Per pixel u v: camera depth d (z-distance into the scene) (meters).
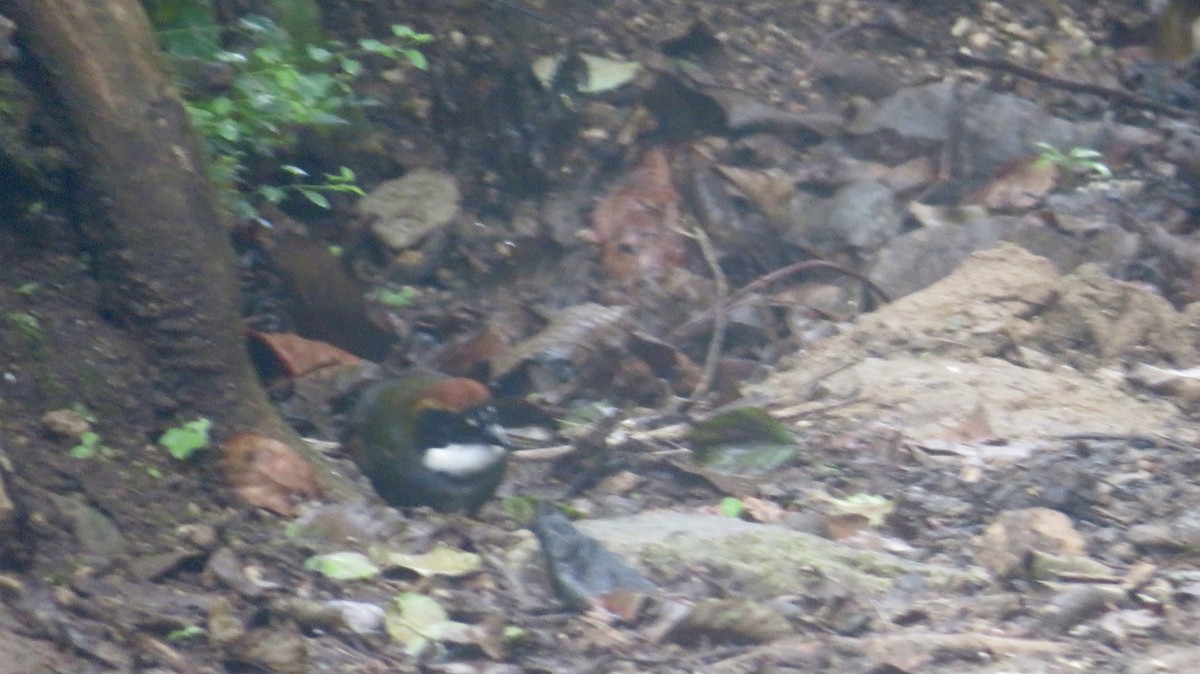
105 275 9.07
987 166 15.81
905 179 15.20
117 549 8.12
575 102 15.62
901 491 10.33
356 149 14.01
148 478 8.66
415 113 14.98
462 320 12.99
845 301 13.90
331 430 10.41
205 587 8.03
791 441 10.55
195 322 9.10
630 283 13.74
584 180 14.93
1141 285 14.09
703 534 8.92
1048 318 13.22
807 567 8.65
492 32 15.90
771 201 14.54
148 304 9.04
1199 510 9.94
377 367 11.08
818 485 10.42
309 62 13.60
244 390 9.26
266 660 7.20
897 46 18.36
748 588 8.53
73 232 9.23
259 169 12.88
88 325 9.02
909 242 14.12
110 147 8.98
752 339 13.34
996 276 13.41
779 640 7.93
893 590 8.62
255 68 12.37
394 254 13.59
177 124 9.23
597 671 7.52
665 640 7.90
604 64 15.88
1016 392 11.87
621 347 12.02
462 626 7.79
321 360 10.87
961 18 19.00
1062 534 9.33
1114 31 19.73
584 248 14.12
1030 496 10.12
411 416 9.26
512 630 7.77
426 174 14.20
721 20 17.69
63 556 7.86
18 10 8.91
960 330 12.96
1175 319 13.30
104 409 8.80
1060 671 7.55
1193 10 19.42
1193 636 8.06
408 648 7.64
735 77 16.89
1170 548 9.35
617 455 10.69
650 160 14.61
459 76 15.35
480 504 9.42
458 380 9.43
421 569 8.45
